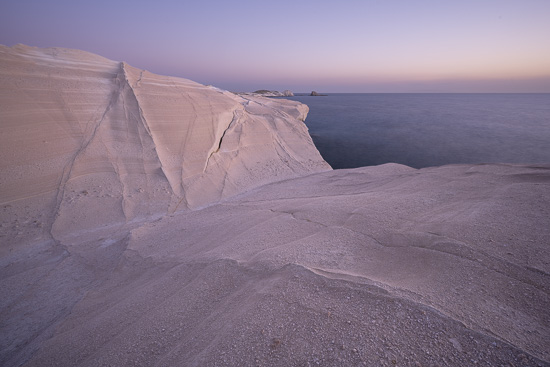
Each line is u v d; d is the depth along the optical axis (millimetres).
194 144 11547
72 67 11438
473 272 2596
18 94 9109
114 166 9484
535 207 3857
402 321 1952
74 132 9508
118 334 2775
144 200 8914
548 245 2873
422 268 2801
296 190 9523
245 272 3154
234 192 10547
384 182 8125
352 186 8664
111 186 8930
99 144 9672
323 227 4457
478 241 3143
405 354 1708
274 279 2717
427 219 4133
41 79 10016
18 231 6828
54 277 5230
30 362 2859
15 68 9820
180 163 10680
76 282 5000
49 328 3650
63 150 8977
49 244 6621
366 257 3209
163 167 10156
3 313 4312
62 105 9789
